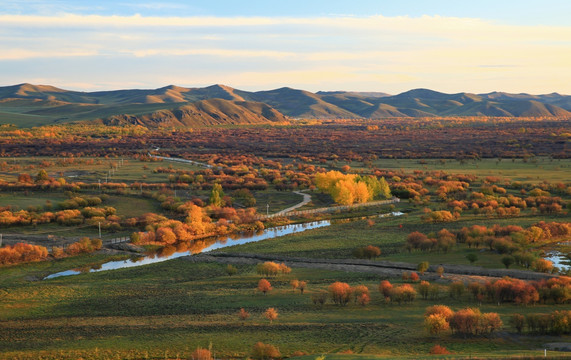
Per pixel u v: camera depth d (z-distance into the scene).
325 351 69.31
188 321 84.19
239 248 141.12
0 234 146.00
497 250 126.75
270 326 80.12
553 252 127.06
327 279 110.12
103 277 115.44
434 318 74.25
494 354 63.38
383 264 121.81
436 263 119.94
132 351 72.44
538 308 85.81
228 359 69.12
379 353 67.25
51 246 138.62
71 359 70.31
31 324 85.25
